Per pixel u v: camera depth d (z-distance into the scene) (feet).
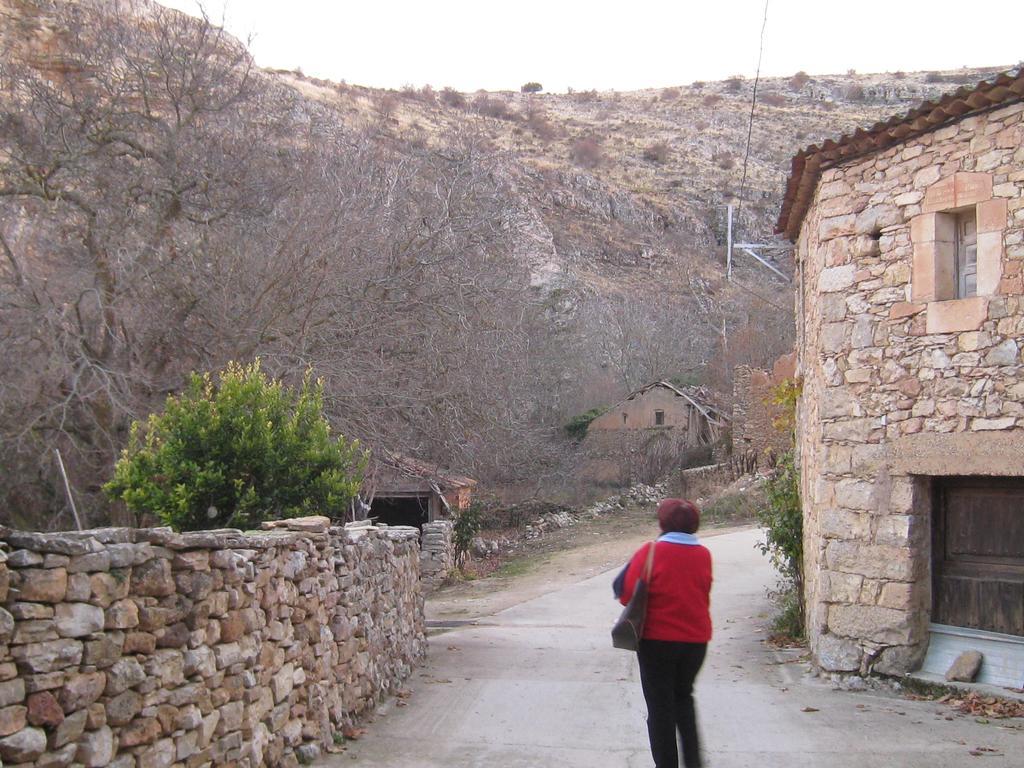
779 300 137.90
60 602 11.13
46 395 50.55
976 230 26.08
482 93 323.16
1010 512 25.67
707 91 350.84
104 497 51.03
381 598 25.77
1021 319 24.54
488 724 22.38
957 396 25.76
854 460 28.19
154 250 54.03
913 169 27.27
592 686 27.66
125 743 12.10
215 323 52.37
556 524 97.09
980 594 26.13
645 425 125.29
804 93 334.24
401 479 67.21
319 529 20.59
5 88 57.06
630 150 276.82
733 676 30.17
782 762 19.02
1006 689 24.58
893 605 26.94
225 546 15.37
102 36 60.08
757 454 101.24
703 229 228.63
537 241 153.17
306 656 18.86
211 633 14.61
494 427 63.05
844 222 29.12
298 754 17.79
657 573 15.66
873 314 28.09
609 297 165.89
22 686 10.34
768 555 63.87
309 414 27.94
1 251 54.19
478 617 52.44
